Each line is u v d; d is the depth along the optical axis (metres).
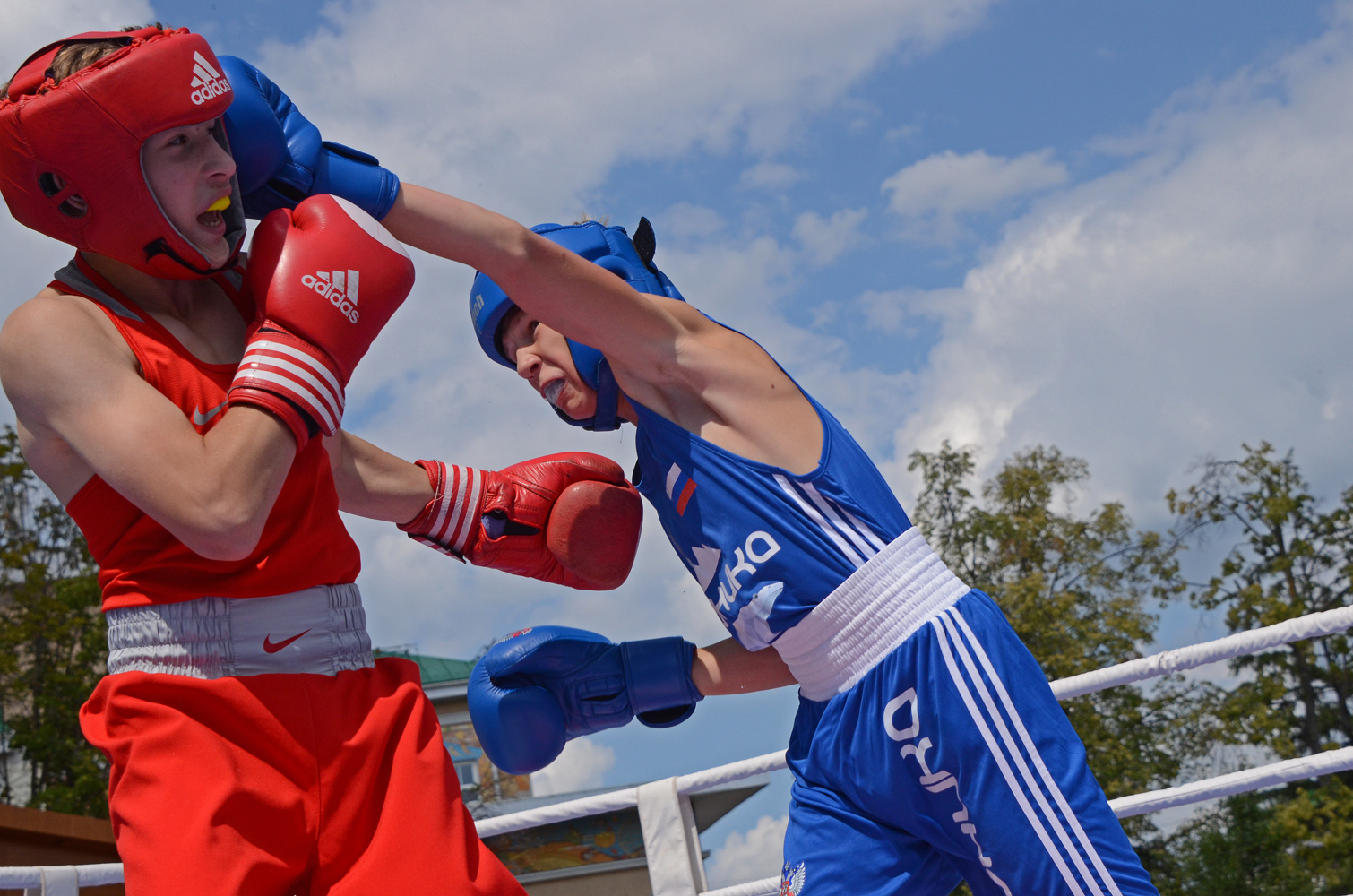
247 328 1.68
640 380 2.12
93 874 2.92
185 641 1.47
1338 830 17.84
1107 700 19.33
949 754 1.88
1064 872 1.81
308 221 1.59
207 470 1.35
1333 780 18.45
